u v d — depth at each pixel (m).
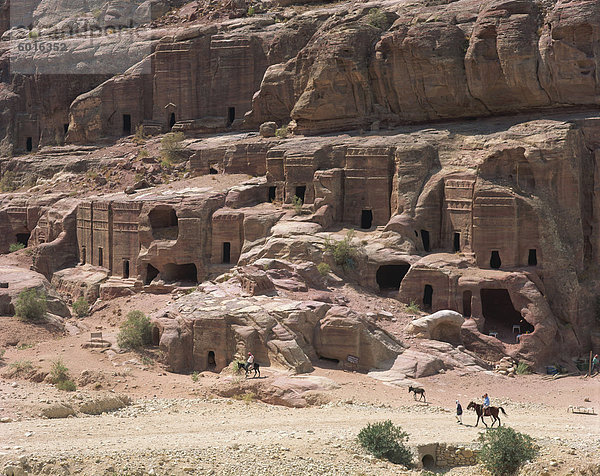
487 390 42.59
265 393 40.12
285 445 31.58
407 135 56.72
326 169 57.62
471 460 32.56
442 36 57.03
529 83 53.97
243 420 35.69
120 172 70.00
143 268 57.94
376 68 59.41
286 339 43.56
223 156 65.62
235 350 44.25
